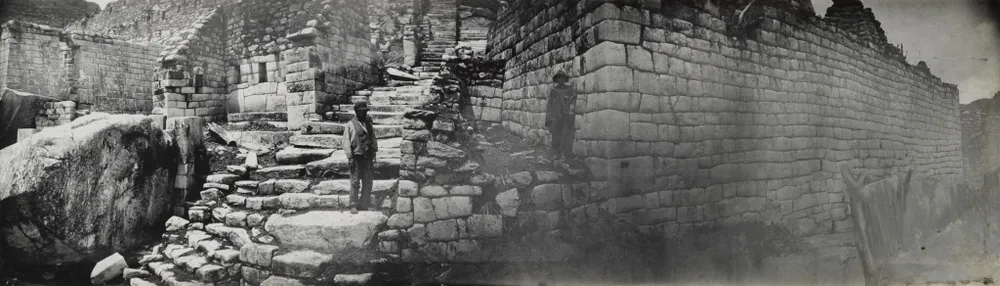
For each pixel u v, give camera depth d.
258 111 9.44
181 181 6.52
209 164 7.06
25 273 5.34
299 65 8.73
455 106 7.59
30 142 5.43
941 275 4.78
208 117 9.52
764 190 6.90
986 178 5.07
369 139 5.40
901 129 9.36
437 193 4.98
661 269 5.29
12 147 5.51
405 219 4.93
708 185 6.25
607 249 5.15
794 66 7.58
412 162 5.03
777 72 7.30
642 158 5.66
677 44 6.07
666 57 5.94
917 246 4.91
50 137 5.44
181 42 9.31
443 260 4.88
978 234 4.89
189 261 5.19
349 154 5.24
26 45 9.97
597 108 5.63
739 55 6.80
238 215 5.69
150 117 6.22
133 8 12.84
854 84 8.60
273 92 9.28
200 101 9.41
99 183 5.59
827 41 8.20
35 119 8.89
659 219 5.73
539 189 5.18
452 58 8.95
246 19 9.61
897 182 5.02
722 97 6.54
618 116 5.49
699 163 6.18
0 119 8.53
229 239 5.44
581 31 6.06
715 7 6.58
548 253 5.00
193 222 6.09
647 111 5.73
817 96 7.91
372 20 13.42
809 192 7.53
